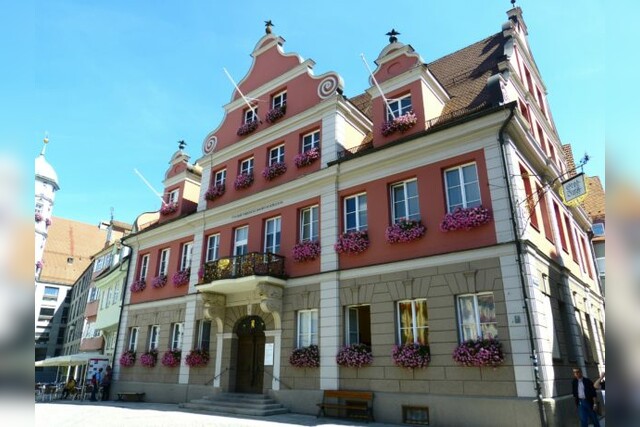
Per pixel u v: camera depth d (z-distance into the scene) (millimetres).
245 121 20750
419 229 12945
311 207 16500
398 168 14195
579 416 10367
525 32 20891
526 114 16594
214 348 17562
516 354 10586
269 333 15797
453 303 11898
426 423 11375
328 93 17344
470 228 12102
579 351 13680
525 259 11133
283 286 15914
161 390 19016
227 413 14539
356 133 17766
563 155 22281
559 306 13398
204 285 17031
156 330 21156
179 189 23938
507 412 10258
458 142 13062
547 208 15016
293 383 14523
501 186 11945
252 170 19312
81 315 45250
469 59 18469
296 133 17938
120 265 26500
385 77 15789
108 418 13180
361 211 15031
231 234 18859
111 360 24922
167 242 22203
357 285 13977
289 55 19625
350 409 12781
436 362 11695
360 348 13227
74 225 64812
